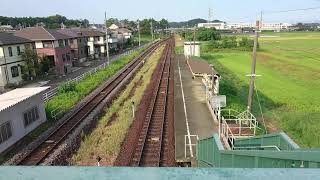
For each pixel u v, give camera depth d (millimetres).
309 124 16812
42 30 36250
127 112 19609
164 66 38812
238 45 63906
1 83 28734
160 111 19328
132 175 1108
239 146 9852
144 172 1114
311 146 14445
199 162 11219
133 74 34906
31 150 13883
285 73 36219
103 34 56719
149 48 68812
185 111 17953
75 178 1121
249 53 57312
